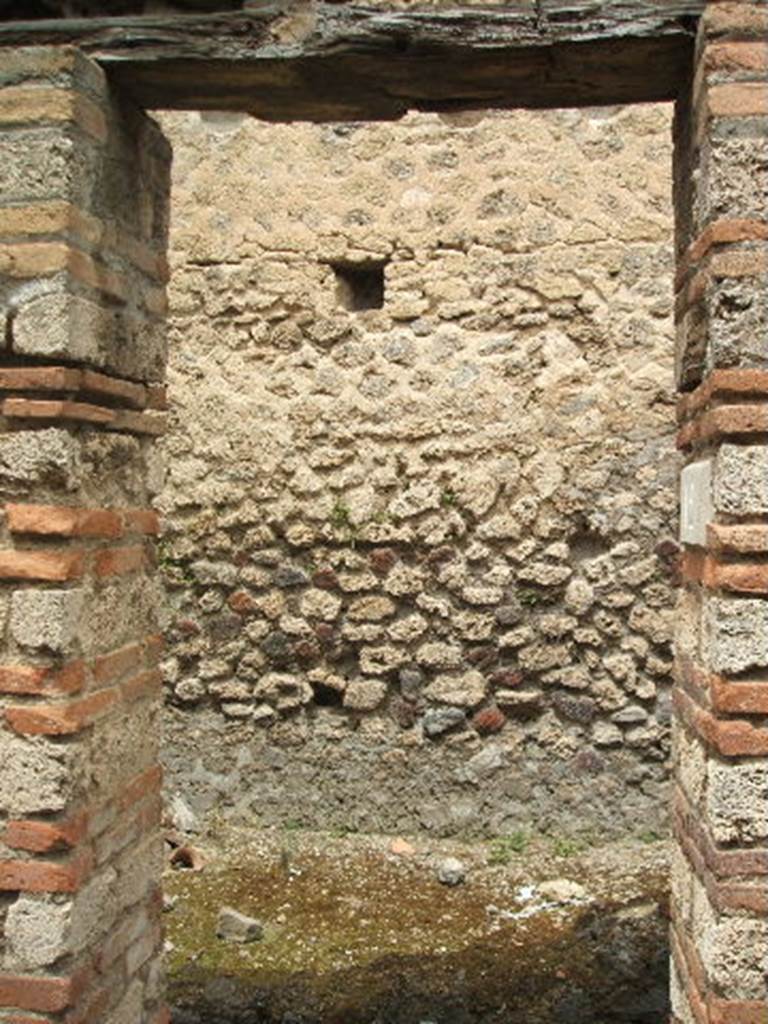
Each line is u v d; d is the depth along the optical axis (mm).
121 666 2635
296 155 4914
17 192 2359
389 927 4027
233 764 5012
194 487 5004
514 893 4312
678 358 2703
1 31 2457
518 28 2385
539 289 4766
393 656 4863
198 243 4977
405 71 2514
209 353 4984
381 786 4883
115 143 2600
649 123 4719
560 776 4773
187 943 3904
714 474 2258
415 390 4832
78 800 2391
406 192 4848
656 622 4719
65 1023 2330
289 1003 3504
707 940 2219
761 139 2225
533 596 4777
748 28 2238
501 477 4781
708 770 2234
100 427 2570
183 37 2451
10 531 2371
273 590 4961
